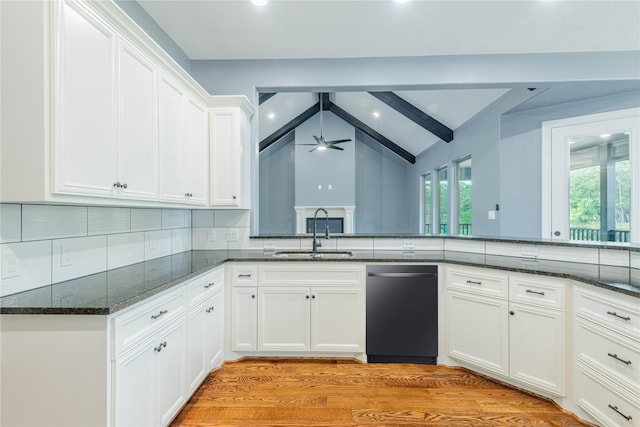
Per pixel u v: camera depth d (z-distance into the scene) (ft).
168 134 6.94
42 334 4.12
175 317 5.79
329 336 8.24
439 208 23.03
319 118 27.99
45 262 5.15
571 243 7.40
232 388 7.13
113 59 5.18
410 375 7.69
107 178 5.06
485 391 7.02
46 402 4.11
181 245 9.46
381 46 9.48
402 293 8.13
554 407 6.44
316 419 6.12
